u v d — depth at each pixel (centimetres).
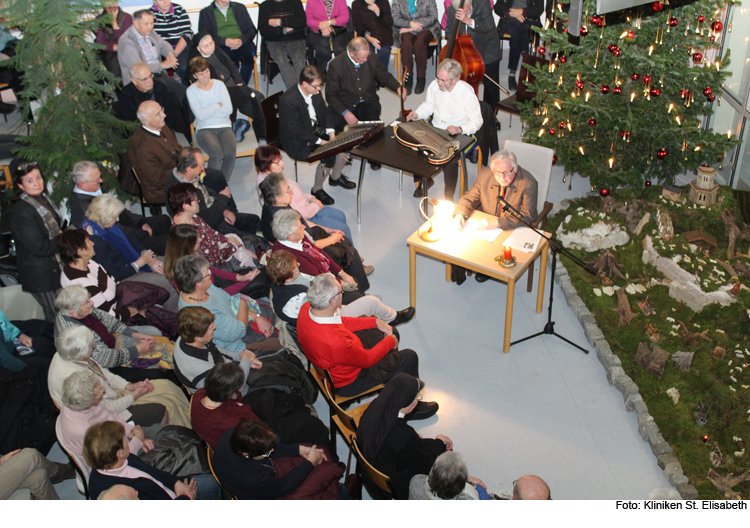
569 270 496
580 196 587
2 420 333
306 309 331
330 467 297
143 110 502
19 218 402
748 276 459
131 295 395
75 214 456
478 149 573
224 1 739
